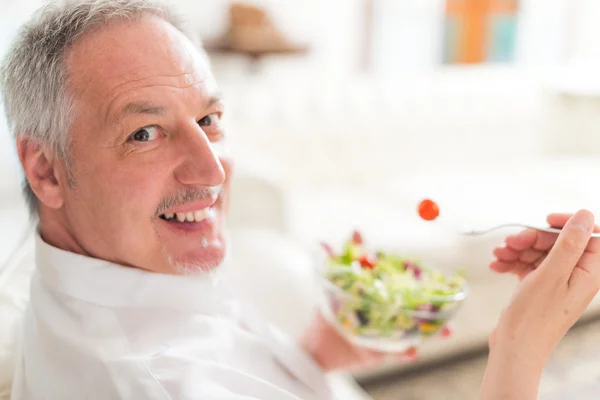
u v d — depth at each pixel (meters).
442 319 1.03
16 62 0.85
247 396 0.81
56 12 0.83
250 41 3.53
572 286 0.72
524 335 0.73
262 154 2.69
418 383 1.99
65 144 0.84
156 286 0.88
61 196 0.88
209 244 0.91
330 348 1.13
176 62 0.85
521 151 3.33
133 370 0.78
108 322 0.84
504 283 2.32
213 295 0.95
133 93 0.81
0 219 1.29
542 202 2.39
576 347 1.02
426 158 3.12
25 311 0.96
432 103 3.09
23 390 0.87
